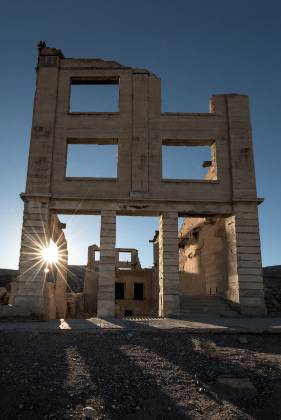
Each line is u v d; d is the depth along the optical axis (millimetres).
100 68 22203
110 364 9992
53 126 21016
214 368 9859
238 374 9562
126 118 21469
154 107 21750
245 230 19734
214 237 23078
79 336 12117
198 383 9109
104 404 8195
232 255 19906
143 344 11461
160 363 10109
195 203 20219
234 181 20531
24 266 18859
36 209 19656
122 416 7836
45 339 11789
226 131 21594
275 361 10305
